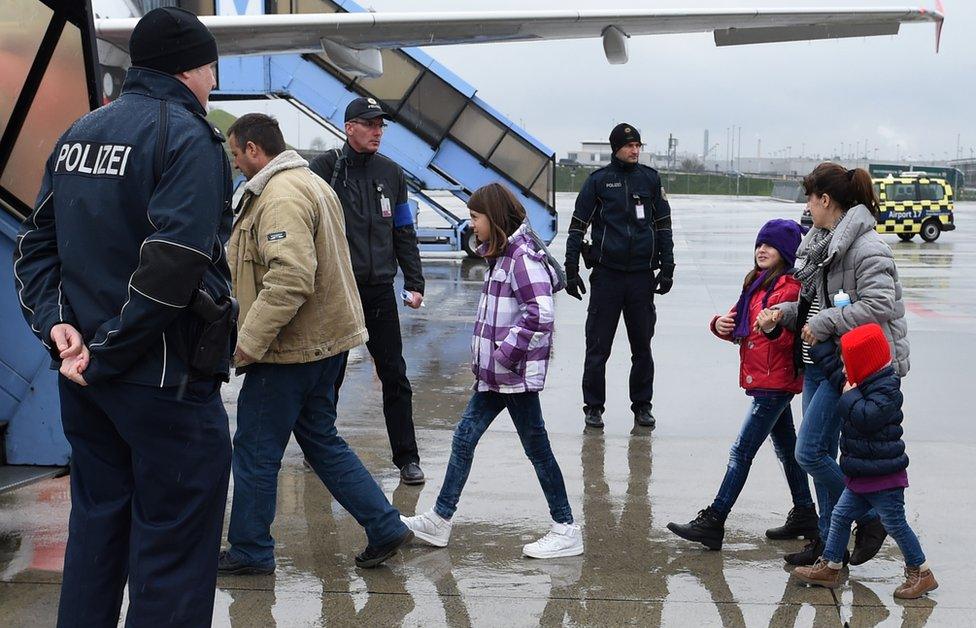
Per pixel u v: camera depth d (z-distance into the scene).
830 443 4.32
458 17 9.12
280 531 4.82
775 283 4.49
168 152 2.76
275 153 4.29
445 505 4.62
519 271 4.34
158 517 2.93
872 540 4.29
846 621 3.87
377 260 5.42
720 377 8.70
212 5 14.08
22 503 5.11
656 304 13.34
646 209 6.78
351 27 8.94
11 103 4.30
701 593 4.14
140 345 2.71
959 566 4.43
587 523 4.99
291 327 4.11
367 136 5.39
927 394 8.12
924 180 26.77
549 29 9.80
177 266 2.67
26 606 3.86
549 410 7.47
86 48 4.23
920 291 15.00
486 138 17.81
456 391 8.06
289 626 3.78
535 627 3.80
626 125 6.71
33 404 4.36
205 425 2.93
